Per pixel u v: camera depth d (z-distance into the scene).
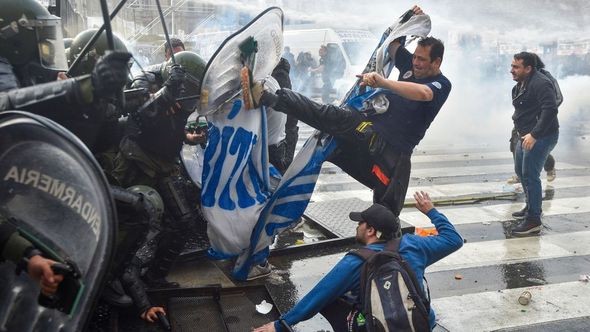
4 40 3.03
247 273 4.33
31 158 2.19
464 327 3.93
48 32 3.20
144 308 3.60
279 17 3.93
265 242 4.20
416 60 3.96
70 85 2.35
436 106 3.91
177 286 4.14
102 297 3.57
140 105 3.65
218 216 4.06
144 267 4.18
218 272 4.59
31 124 2.10
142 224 3.28
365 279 2.82
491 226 6.26
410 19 4.15
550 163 8.34
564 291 4.55
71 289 2.13
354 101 4.07
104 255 2.09
